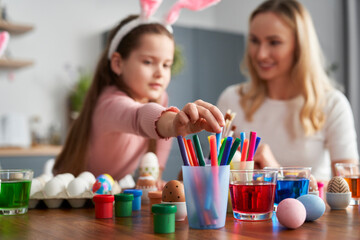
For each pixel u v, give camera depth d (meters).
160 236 0.68
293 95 1.93
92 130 1.44
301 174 0.91
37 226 0.79
